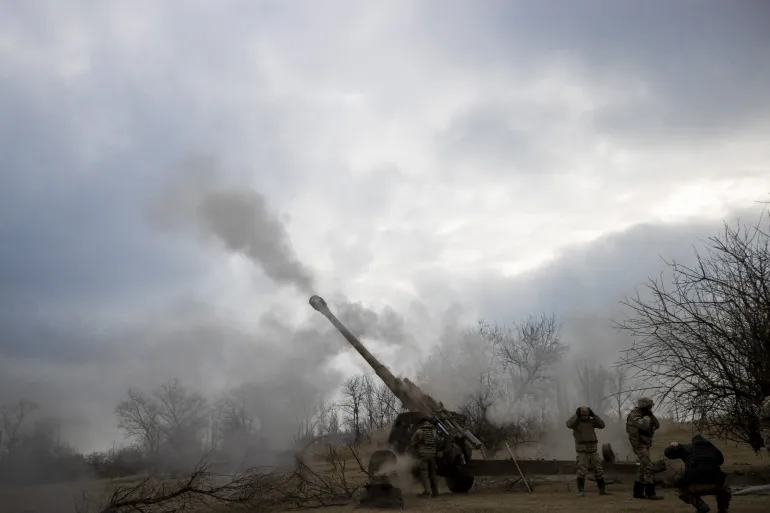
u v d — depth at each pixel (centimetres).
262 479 1373
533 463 1492
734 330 1391
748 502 1079
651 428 1227
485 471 1503
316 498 1392
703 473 929
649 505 1112
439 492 1530
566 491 1430
